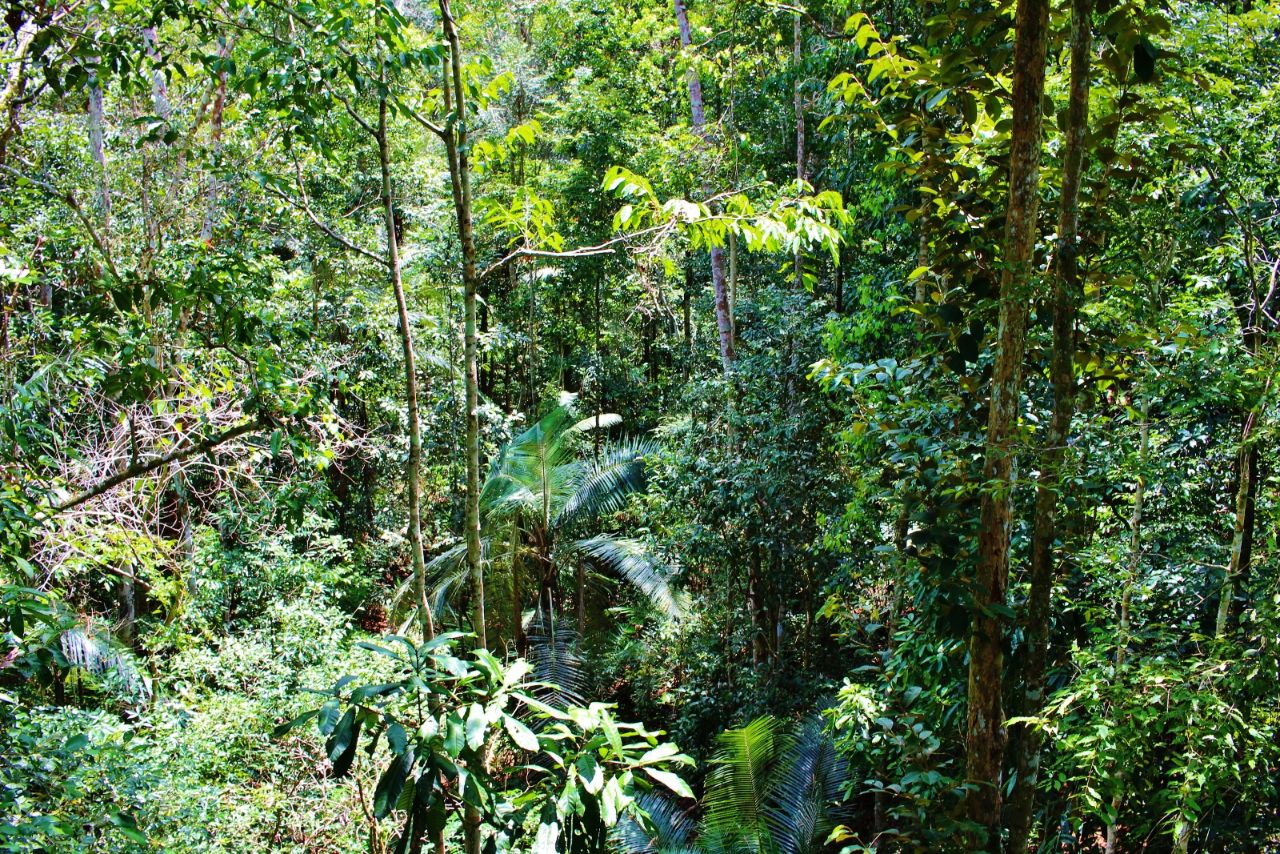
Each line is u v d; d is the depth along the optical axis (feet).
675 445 33.40
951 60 9.78
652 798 22.49
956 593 9.67
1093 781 11.70
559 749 8.46
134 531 18.95
